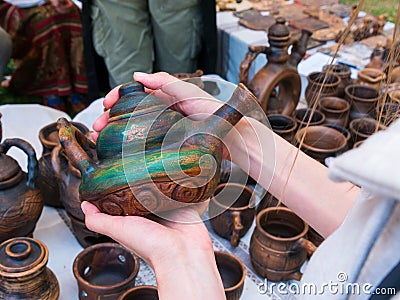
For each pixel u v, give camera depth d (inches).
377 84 60.2
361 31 75.3
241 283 35.4
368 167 14.1
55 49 90.4
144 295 35.3
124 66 78.4
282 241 38.4
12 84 96.3
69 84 94.8
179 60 80.7
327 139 47.6
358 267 19.0
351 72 66.5
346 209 26.4
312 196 27.2
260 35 79.1
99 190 23.7
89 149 27.4
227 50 82.0
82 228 40.6
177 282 21.2
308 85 59.3
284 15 87.8
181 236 23.2
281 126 51.0
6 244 34.5
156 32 79.1
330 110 54.5
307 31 54.5
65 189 40.4
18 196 38.8
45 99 95.5
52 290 35.5
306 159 28.8
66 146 25.7
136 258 36.5
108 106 28.2
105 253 37.9
